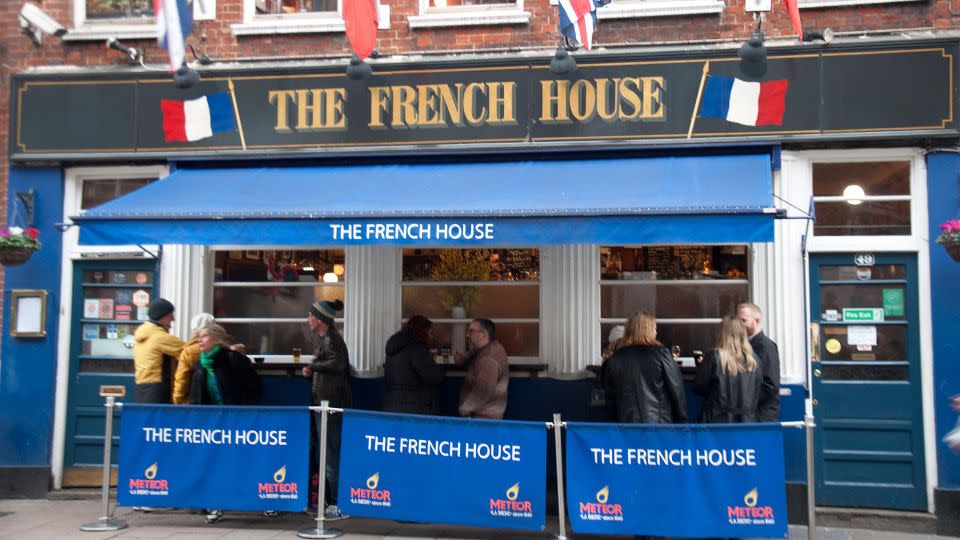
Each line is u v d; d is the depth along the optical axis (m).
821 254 7.80
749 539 6.29
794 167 7.78
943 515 7.36
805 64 7.67
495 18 8.28
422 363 7.51
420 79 8.25
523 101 8.10
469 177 7.79
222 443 6.77
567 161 8.10
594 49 8.06
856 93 7.60
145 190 7.79
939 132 7.46
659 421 6.58
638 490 6.20
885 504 7.55
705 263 8.28
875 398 7.64
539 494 6.30
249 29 8.59
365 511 6.59
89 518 7.66
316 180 7.97
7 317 8.72
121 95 8.65
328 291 8.83
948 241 7.05
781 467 6.06
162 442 6.83
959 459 7.38
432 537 6.95
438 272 8.73
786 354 7.66
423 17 8.36
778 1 7.85
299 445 6.70
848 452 7.63
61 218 8.75
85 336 8.77
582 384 8.12
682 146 7.86
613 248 8.42
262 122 8.47
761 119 7.73
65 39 8.78
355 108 8.34
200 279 8.66
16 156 8.71
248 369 7.73
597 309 8.23
